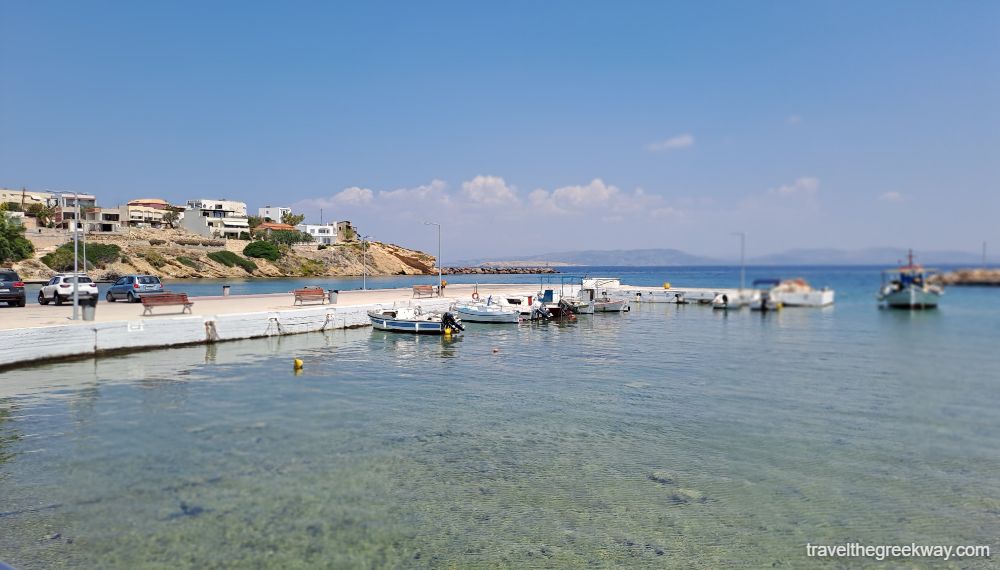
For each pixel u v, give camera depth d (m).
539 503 10.57
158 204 165.00
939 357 28.47
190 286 88.06
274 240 165.00
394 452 13.23
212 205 173.50
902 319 50.81
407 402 18.14
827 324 46.09
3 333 20.70
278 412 16.45
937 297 60.97
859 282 127.31
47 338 22.12
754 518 10.14
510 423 15.92
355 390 19.66
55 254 106.00
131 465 11.95
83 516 9.59
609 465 12.65
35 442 13.26
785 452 13.73
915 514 10.44
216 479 11.33
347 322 36.66
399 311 36.84
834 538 9.46
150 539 8.86
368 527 9.45
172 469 11.80
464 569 8.23
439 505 10.38
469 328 41.25
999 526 10.02
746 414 17.23
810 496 11.14
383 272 177.38
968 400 19.20
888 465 12.93
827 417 17.00
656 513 10.25
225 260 139.00
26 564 8.09
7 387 18.52
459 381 21.66
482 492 11.02
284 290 72.00
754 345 33.03
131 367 22.17
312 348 28.72
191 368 22.45
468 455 13.15
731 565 8.55
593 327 42.81
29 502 10.06
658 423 16.14
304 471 11.91
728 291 67.25
